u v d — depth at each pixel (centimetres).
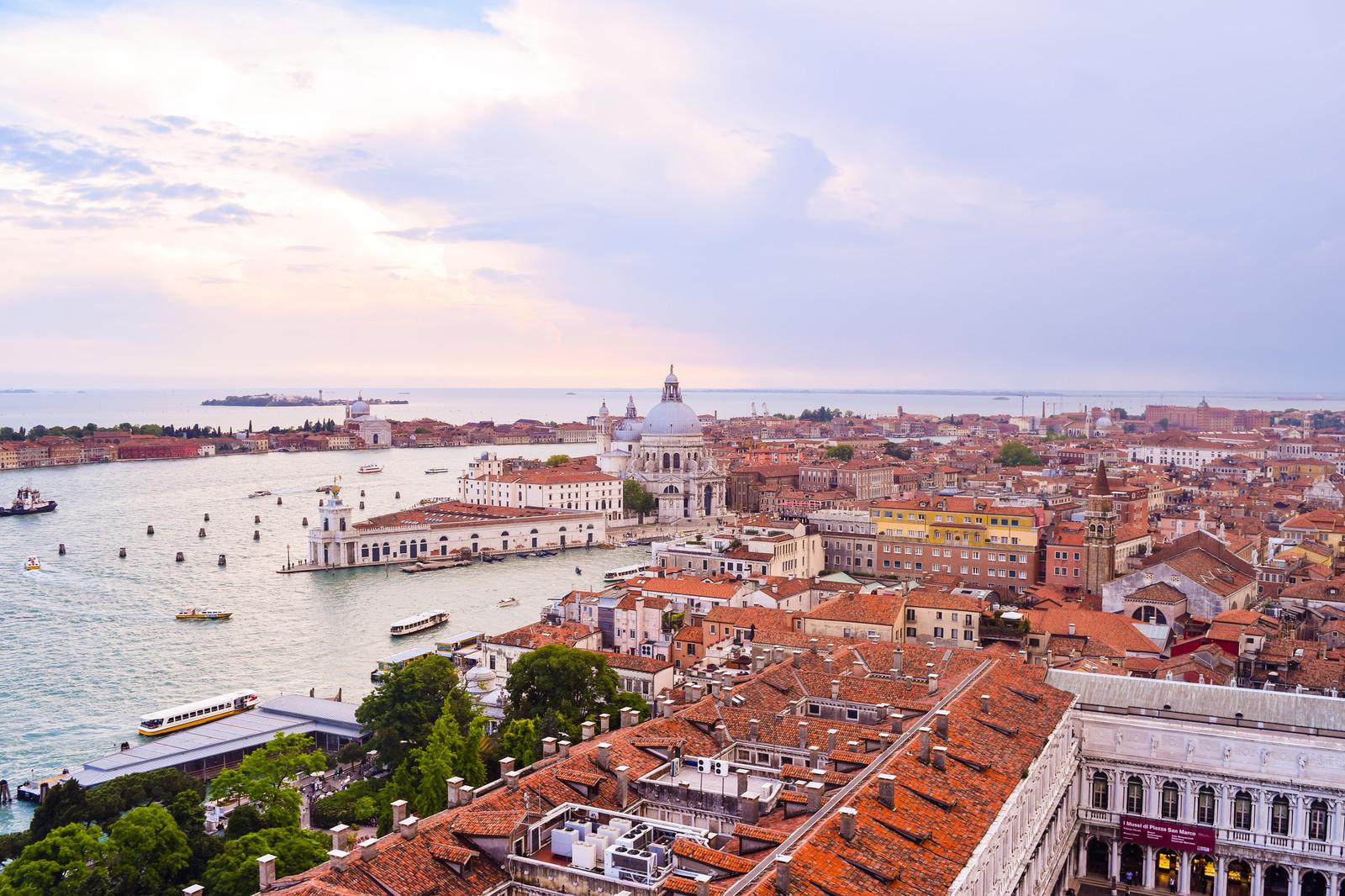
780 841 6906
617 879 6469
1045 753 9575
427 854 6650
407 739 14375
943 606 18925
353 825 12662
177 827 10494
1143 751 11362
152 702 19338
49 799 11731
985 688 10475
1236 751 10975
